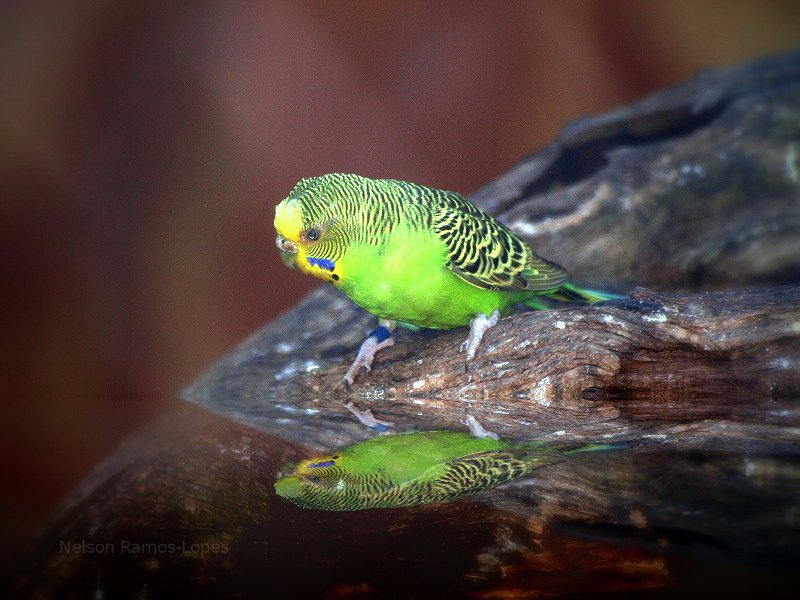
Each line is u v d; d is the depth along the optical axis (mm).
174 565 4461
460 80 21859
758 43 22609
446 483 5414
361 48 21328
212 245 19875
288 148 20844
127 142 19609
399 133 21609
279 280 19859
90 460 7613
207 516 5238
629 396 8344
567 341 8375
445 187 21797
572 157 12852
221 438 7398
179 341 19156
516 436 6852
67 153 19047
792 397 8078
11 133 18609
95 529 5344
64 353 18172
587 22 22203
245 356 10672
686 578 3783
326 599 3840
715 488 4977
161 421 8688
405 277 8297
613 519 4551
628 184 11938
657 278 11250
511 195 12297
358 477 5746
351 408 8773
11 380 17562
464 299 8773
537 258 9227
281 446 6957
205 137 20250
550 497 4965
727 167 11945
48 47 18906
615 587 3748
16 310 18047
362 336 10234
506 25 22047
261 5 20625
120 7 19344
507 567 4016
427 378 9039
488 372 8727
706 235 11469
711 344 8172
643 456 5824
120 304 18969
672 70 22641
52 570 4730
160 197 19734
